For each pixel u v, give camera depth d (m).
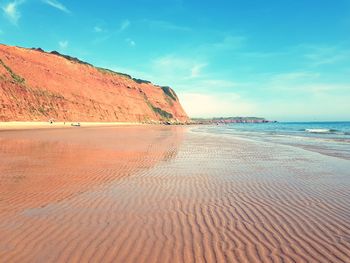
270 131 64.56
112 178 11.04
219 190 9.53
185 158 17.05
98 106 99.31
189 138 34.81
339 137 40.81
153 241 5.52
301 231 6.12
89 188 9.47
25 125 57.16
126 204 7.84
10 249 5.09
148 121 125.12
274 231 6.11
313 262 4.82
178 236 5.77
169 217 6.87
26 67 78.38
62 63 97.12
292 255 5.05
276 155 19.20
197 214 7.12
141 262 4.70
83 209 7.36
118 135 37.53
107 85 116.12
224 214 7.14
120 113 110.81
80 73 103.50
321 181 11.12
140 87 147.62
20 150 19.11
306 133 54.09
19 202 7.85
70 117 81.75
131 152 19.20
